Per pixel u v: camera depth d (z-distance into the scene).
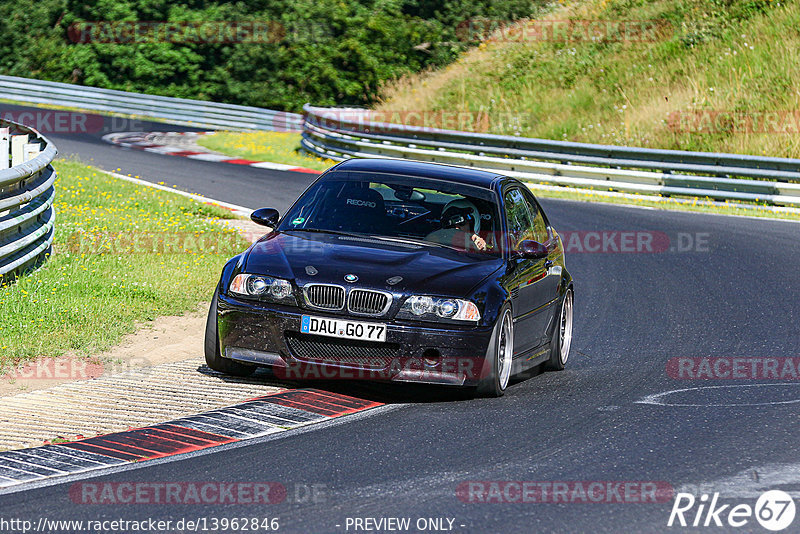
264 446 21.58
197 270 42.91
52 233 43.38
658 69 114.25
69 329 31.72
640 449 21.98
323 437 22.38
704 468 20.66
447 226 29.16
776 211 71.38
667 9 127.25
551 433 23.20
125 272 40.94
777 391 28.14
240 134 123.12
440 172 31.34
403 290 25.72
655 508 18.14
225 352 26.77
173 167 86.88
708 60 111.75
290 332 25.98
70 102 136.38
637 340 35.97
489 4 164.88
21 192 37.72
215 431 22.66
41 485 18.81
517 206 31.70
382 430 23.09
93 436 22.27
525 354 29.39
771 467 20.80
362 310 25.66
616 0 137.25
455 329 25.56
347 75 156.25
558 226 63.22
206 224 55.78
